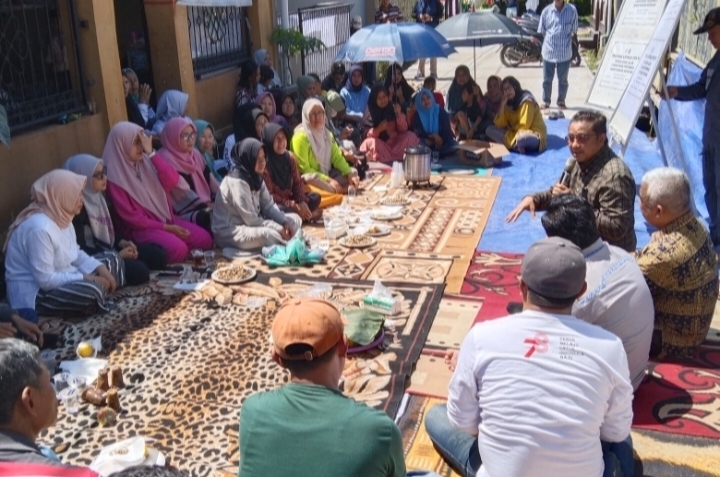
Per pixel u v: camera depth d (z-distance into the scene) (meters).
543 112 10.77
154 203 5.67
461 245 5.70
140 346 4.14
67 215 4.66
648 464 3.01
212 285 4.98
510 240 5.84
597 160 4.20
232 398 3.61
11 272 4.56
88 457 3.16
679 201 3.58
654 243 3.69
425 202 6.89
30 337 4.12
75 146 6.01
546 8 10.73
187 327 4.38
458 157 8.56
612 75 6.91
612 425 2.42
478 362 2.40
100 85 6.30
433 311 4.50
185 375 3.82
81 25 6.15
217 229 5.79
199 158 6.38
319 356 2.10
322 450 1.95
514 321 2.43
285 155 6.32
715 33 5.49
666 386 3.58
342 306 4.57
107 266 4.89
